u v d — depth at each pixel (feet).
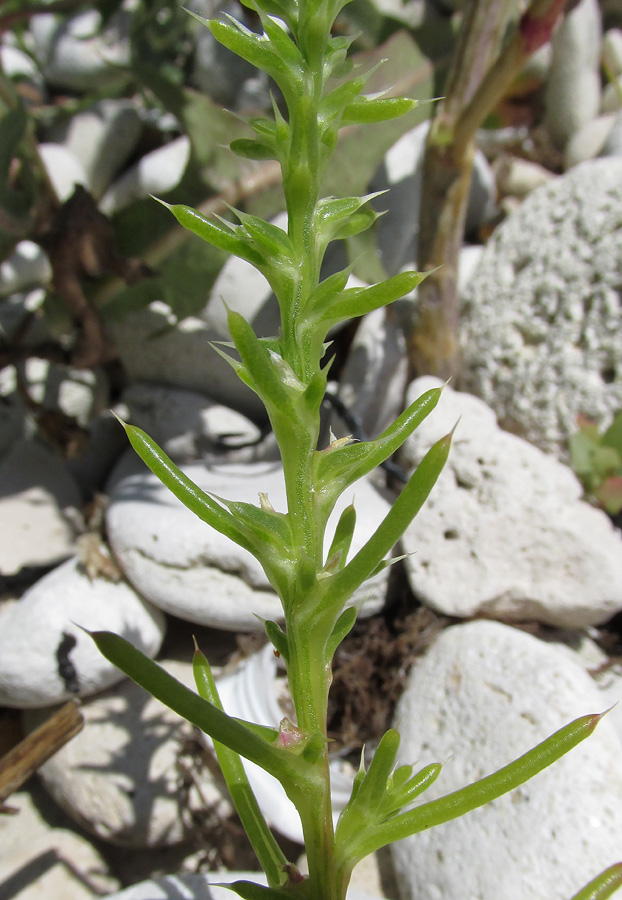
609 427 0.83
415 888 0.65
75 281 0.84
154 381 1.02
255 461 0.97
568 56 1.17
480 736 0.68
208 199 0.84
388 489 0.91
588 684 0.69
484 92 0.77
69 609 0.79
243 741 0.24
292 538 0.27
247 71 1.10
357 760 0.78
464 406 0.91
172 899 0.51
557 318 0.91
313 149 0.24
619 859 0.59
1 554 0.89
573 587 0.78
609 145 1.16
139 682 0.23
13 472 0.98
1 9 0.97
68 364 0.91
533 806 0.62
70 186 1.10
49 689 0.77
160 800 0.74
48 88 1.28
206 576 0.80
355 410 0.96
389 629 0.84
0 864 0.75
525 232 0.96
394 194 1.03
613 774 0.63
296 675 0.27
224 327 0.95
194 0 1.10
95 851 0.77
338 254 0.95
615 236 0.89
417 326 0.94
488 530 0.80
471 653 0.74
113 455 1.04
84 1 0.89
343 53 0.26
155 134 1.20
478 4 0.77
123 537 0.83
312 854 0.28
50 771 0.77
